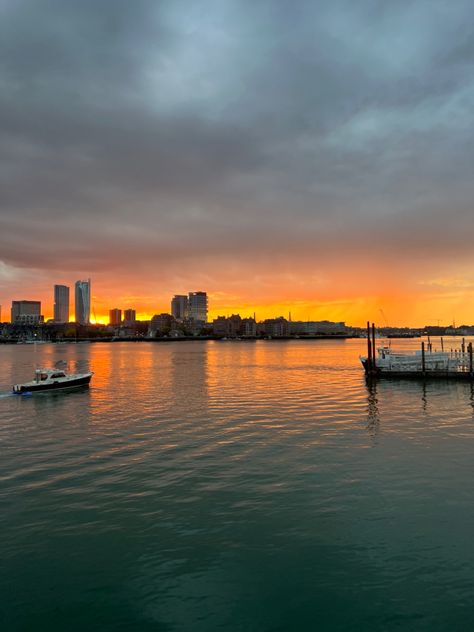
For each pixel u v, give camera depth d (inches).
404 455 1220.5
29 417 1891.0
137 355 7736.2
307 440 1390.3
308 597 608.7
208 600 605.0
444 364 3073.3
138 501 917.8
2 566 684.7
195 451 1280.8
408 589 621.3
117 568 676.1
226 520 826.2
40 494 963.3
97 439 1459.2
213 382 3161.9
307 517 834.2
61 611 587.5
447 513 844.6
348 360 5905.5
